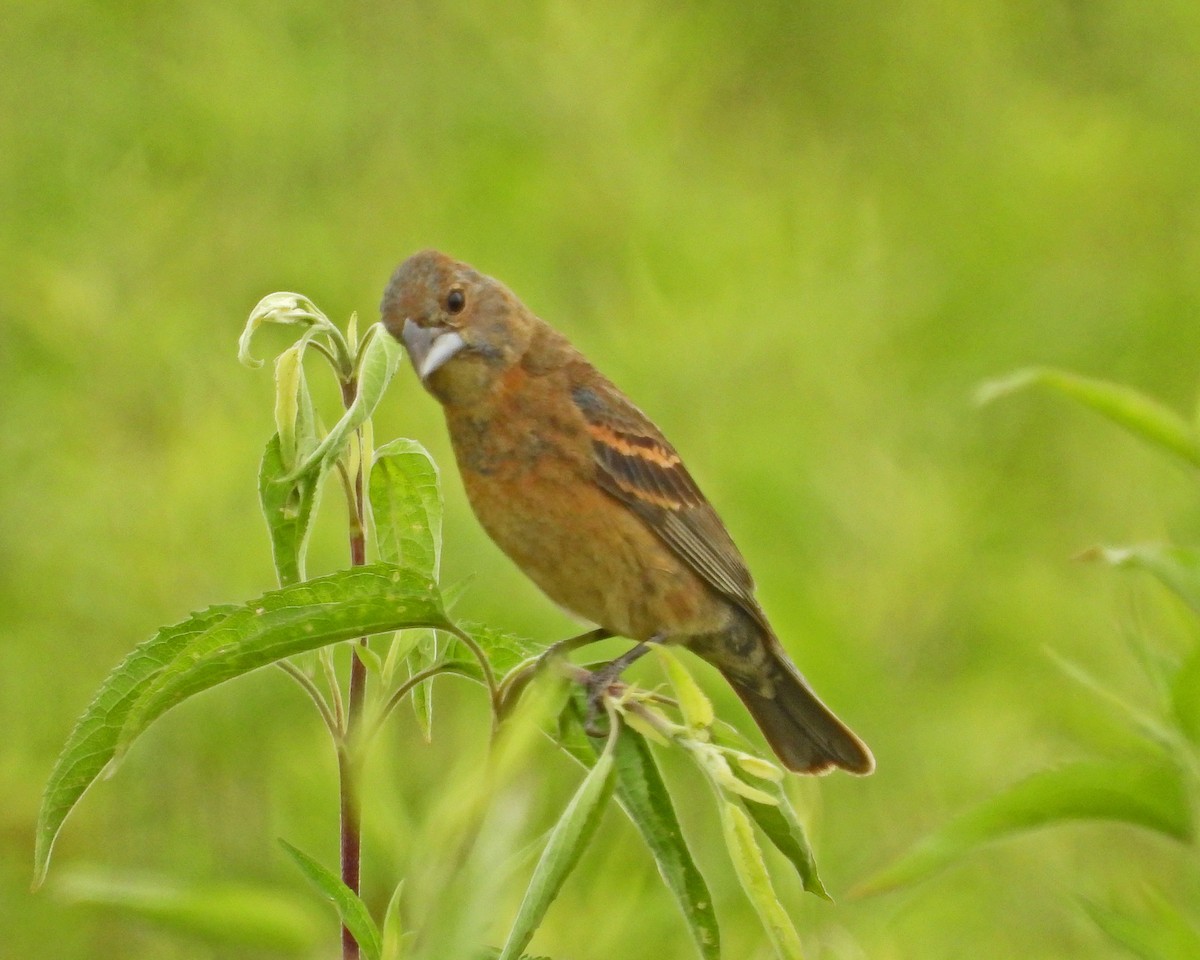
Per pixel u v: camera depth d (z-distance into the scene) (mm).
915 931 9250
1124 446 13805
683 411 12031
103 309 12070
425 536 5688
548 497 7941
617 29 14234
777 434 11891
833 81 17172
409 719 10219
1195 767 5703
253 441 11547
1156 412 6469
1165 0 17141
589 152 13727
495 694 5188
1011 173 15281
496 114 14125
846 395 12359
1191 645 6707
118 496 11352
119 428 11938
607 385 8266
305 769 8977
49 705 11297
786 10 18156
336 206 13633
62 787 4973
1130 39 17453
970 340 13859
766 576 11289
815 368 12312
